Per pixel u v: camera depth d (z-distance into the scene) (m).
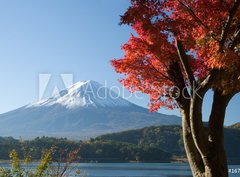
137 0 9.93
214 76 10.25
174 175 114.81
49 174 11.54
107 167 150.25
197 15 10.35
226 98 11.20
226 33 10.00
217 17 10.24
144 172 129.50
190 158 11.62
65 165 11.81
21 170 11.43
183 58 10.38
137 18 9.88
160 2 9.96
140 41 11.41
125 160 177.12
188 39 10.33
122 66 12.14
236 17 10.49
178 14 10.37
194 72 12.10
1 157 107.75
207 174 11.09
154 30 9.98
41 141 106.81
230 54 9.71
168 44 10.84
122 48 11.94
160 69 12.27
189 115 11.73
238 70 10.45
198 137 10.76
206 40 10.14
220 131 11.12
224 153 11.13
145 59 12.09
